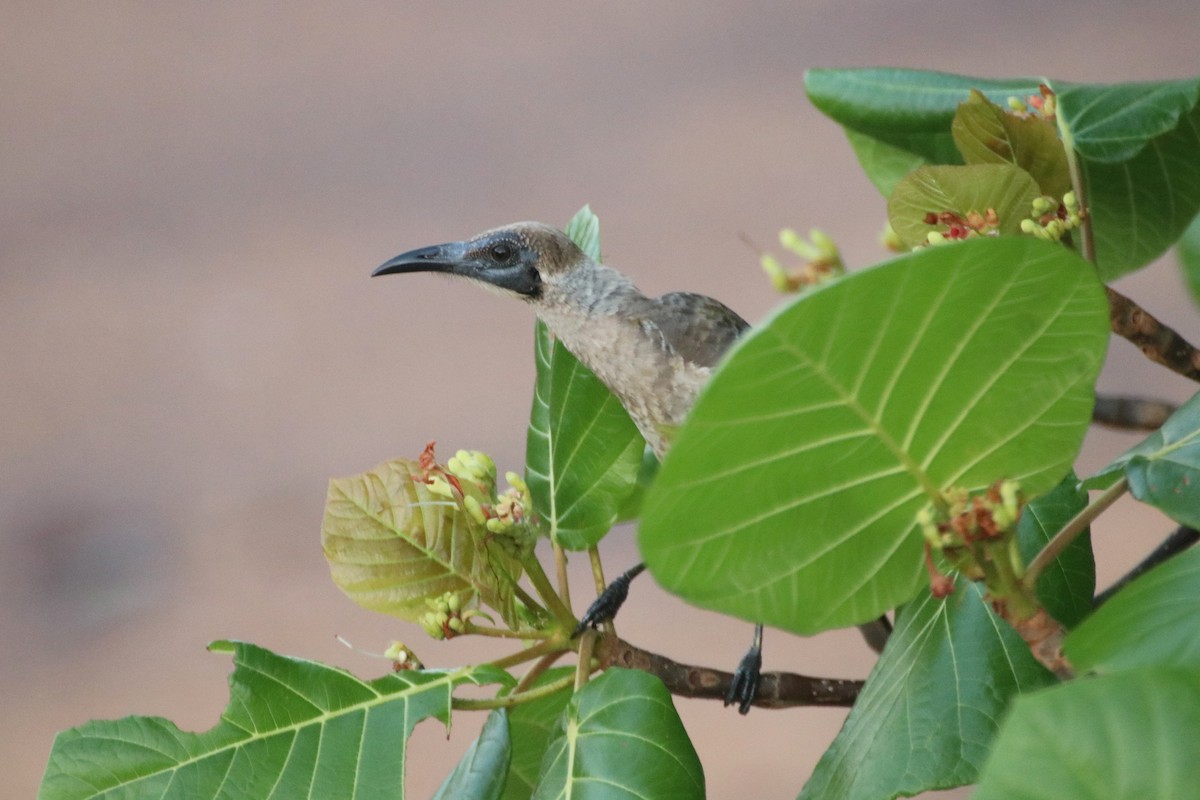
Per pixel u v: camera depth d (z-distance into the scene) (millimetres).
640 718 4395
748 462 3752
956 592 4395
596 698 4398
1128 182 4465
